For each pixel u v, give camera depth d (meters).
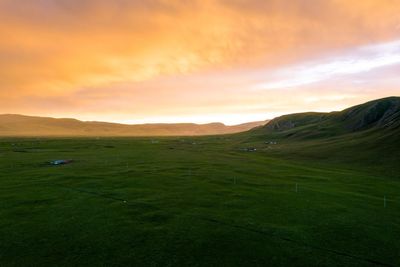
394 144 100.25
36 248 25.27
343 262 23.81
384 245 27.17
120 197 42.25
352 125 184.12
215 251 25.19
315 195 46.19
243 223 32.03
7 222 31.42
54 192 44.78
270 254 24.84
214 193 45.66
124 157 98.31
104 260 23.31
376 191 51.25
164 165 77.69
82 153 111.88
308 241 27.61
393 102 179.38
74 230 29.33
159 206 37.94
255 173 67.31
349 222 33.19
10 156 97.56
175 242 26.78
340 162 94.12
